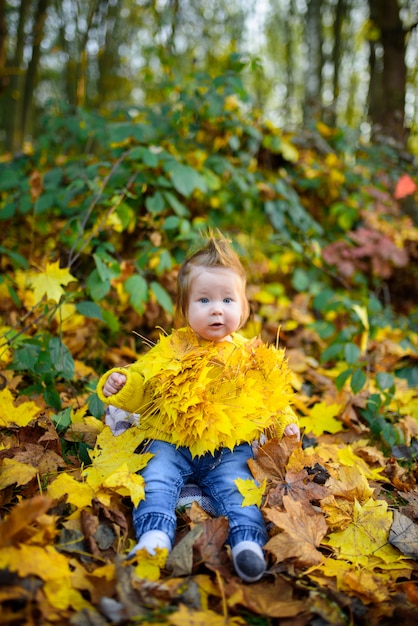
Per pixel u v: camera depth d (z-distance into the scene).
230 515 1.54
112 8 7.29
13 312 2.70
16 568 1.20
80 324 2.75
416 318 3.84
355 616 1.29
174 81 3.48
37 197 2.87
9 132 6.76
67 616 1.15
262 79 8.75
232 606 1.26
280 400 1.74
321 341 3.42
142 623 1.15
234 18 8.37
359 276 3.74
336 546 1.57
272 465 1.67
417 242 4.04
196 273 1.83
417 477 2.04
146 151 2.77
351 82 9.09
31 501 1.28
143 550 1.34
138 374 1.72
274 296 3.73
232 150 3.55
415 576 1.51
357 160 4.43
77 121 3.66
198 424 1.60
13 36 6.99
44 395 2.13
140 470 1.67
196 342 1.76
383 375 2.38
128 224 2.91
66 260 2.71
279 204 3.52
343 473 1.84
